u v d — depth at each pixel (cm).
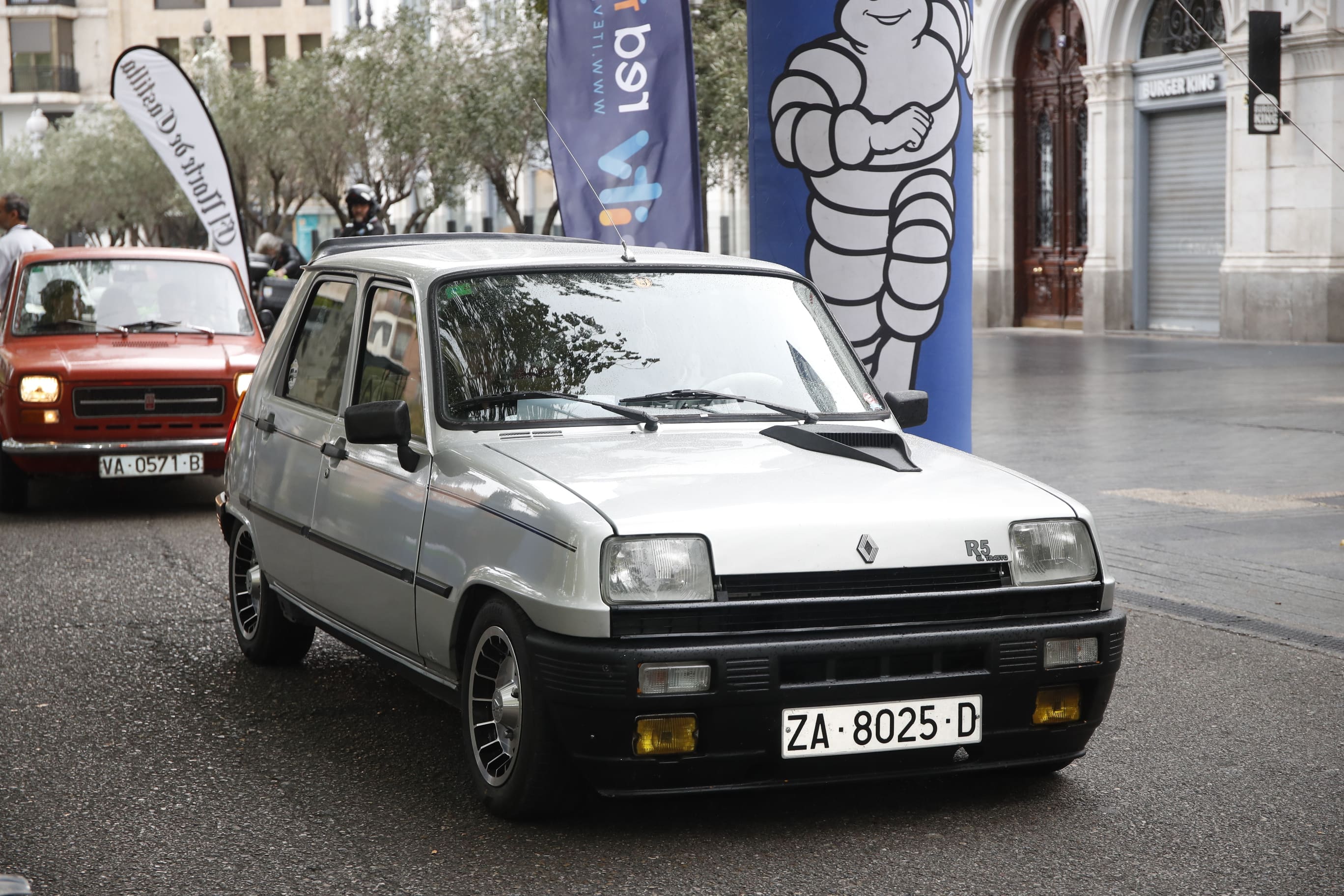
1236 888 408
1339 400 1686
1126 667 651
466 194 4091
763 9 924
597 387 516
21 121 8069
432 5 3512
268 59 7631
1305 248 2538
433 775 512
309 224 6406
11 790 502
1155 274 2931
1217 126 2762
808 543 433
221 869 427
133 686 638
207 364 1134
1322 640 690
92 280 1222
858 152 911
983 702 445
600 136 1040
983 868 423
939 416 941
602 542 420
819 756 429
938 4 907
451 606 471
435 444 497
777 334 555
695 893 406
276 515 614
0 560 941
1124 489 1119
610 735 418
